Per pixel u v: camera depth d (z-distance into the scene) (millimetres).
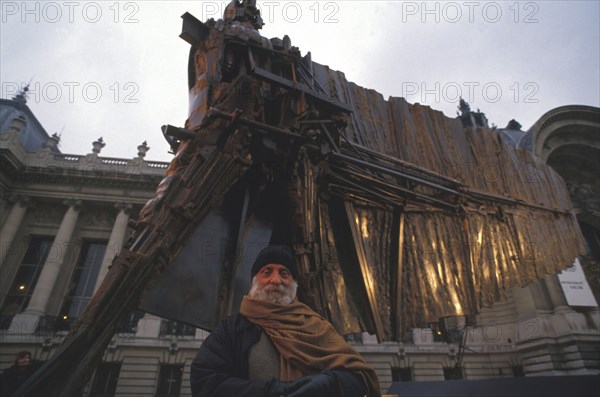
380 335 4152
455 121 6879
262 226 3871
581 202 23297
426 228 5336
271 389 1021
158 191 3461
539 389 5293
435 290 4992
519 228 6375
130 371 19016
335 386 1054
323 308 3656
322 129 4219
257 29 4828
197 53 4871
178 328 20781
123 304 2688
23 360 4367
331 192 4656
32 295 21688
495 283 5570
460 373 20672
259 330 1319
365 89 5914
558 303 20344
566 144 23547
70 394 2201
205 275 3230
